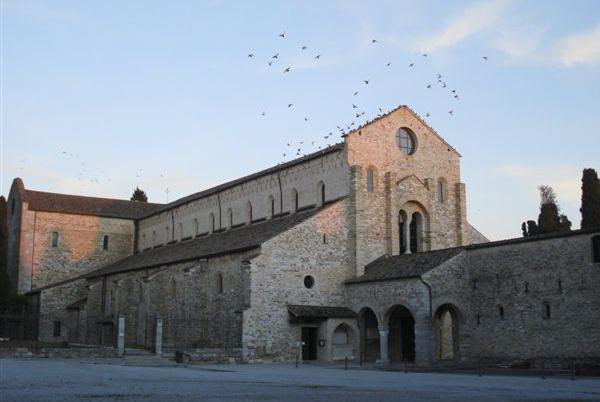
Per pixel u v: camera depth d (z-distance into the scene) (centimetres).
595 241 4681
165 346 6512
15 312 8712
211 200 8431
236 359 5534
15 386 2647
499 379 3681
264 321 5716
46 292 8794
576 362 4597
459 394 2625
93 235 10225
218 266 6438
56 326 8788
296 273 5956
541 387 3088
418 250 6688
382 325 5697
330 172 6619
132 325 7831
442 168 6975
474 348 5428
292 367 5019
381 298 5741
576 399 2423
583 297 4684
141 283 7762
